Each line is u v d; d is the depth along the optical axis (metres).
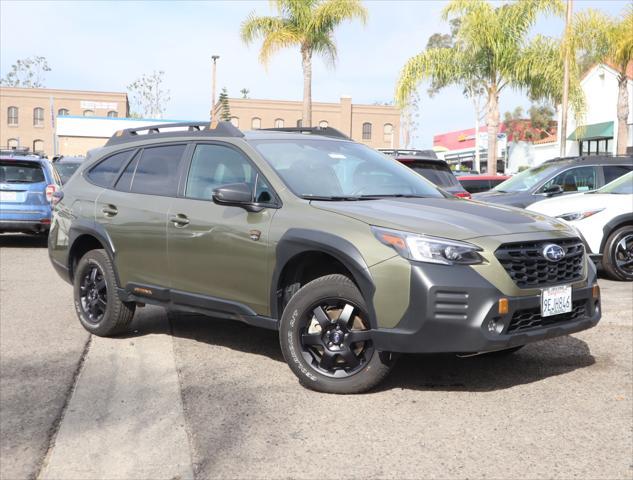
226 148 5.22
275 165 4.93
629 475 3.25
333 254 4.26
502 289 4.06
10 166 12.74
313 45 25.19
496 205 4.98
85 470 3.32
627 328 6.14
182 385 4.60
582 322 4.49
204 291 5.09
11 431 3.83
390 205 4.61
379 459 3.44
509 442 3.64
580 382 4.62
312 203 4.61
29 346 5.65
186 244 5.15
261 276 4.70
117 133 6.38
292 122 71.56
